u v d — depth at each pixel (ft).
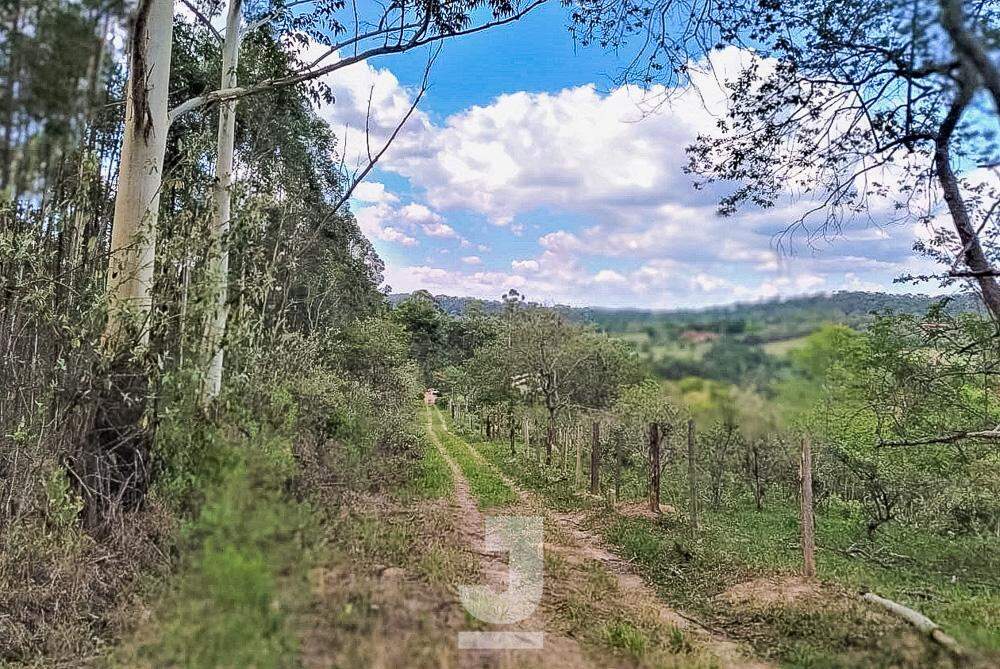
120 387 17.75
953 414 30.60
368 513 21.36
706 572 24.38
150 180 20.34
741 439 39.73
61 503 15.74
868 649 15.47
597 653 14.12
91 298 20.12
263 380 19.80
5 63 14.38
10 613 14.25
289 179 40.16
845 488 46.29
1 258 17.87
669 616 19.24
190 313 17.28
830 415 32.04
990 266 20.75
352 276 71.00
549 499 42.70
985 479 34.68
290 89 40.22
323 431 29.60
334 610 10.80
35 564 15.66
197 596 9.11
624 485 51.60
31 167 15.35
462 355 161.17
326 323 49.93
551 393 70.95
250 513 9.80
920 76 17.26
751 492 51.13
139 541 15.90
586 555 26.71
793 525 39.42
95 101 16.24
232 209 18.97
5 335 19.40
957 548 34.40
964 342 26.48
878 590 22.02
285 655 8.68
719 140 24.04
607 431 59.21
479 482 46.96
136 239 18.98
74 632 13.84
